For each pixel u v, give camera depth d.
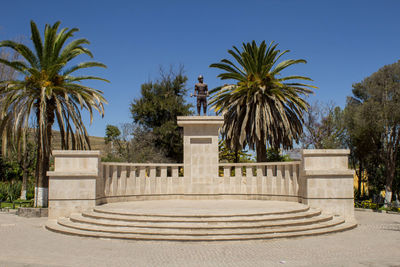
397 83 30.02
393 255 9.34
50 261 8.62
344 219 14.88
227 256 9.26
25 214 19.11
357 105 35.19
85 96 23.03
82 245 10.68
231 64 30.73
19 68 21.80
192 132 19.81
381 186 34.06
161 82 44.25
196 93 20.23
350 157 39.38
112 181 18.17
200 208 14.22
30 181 37.31
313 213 14.04
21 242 11.18
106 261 8.70
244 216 12.80
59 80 22.72
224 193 19.84
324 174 15.98
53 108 22.72
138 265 8.34
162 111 42.88
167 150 42.72
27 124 20.80
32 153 34.56
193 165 19.66
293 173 17.70
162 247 10.37
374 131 31.77
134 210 13.55
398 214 20.20
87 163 16.50
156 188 19.66
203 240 11.04
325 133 41.91
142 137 42.09
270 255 9.35
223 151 42.59
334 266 8.16
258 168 19.47
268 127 28.42
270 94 29.64
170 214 12.67
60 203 15.88
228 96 30.41
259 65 29.44
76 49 23.45
